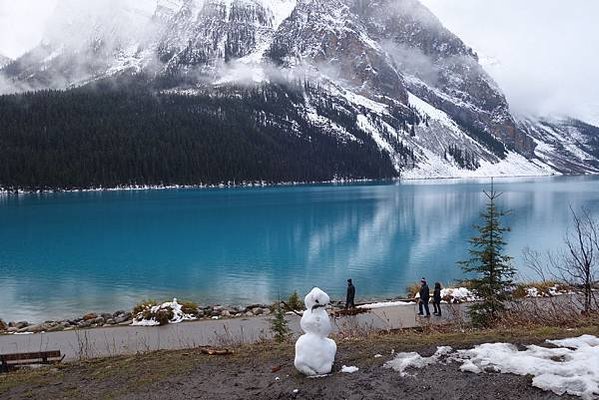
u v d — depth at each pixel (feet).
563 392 23.22
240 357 33.81
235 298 105.29
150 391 29.07
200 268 140.36
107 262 150.41
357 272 133.59
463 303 78.84
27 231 218.79
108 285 119.75
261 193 452.35
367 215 272.10
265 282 121.80
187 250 171.42
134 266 144.05
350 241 188.96
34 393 30.83
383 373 27.55
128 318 79.05
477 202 345.10
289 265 144.15
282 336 50.24
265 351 34.94
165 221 249.55
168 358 35.37
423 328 56.39
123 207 316.81
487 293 53.98
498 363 26.91
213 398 27.07
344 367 28.73
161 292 111.96
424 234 205.46
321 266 142.20
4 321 89.97
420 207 314.14
